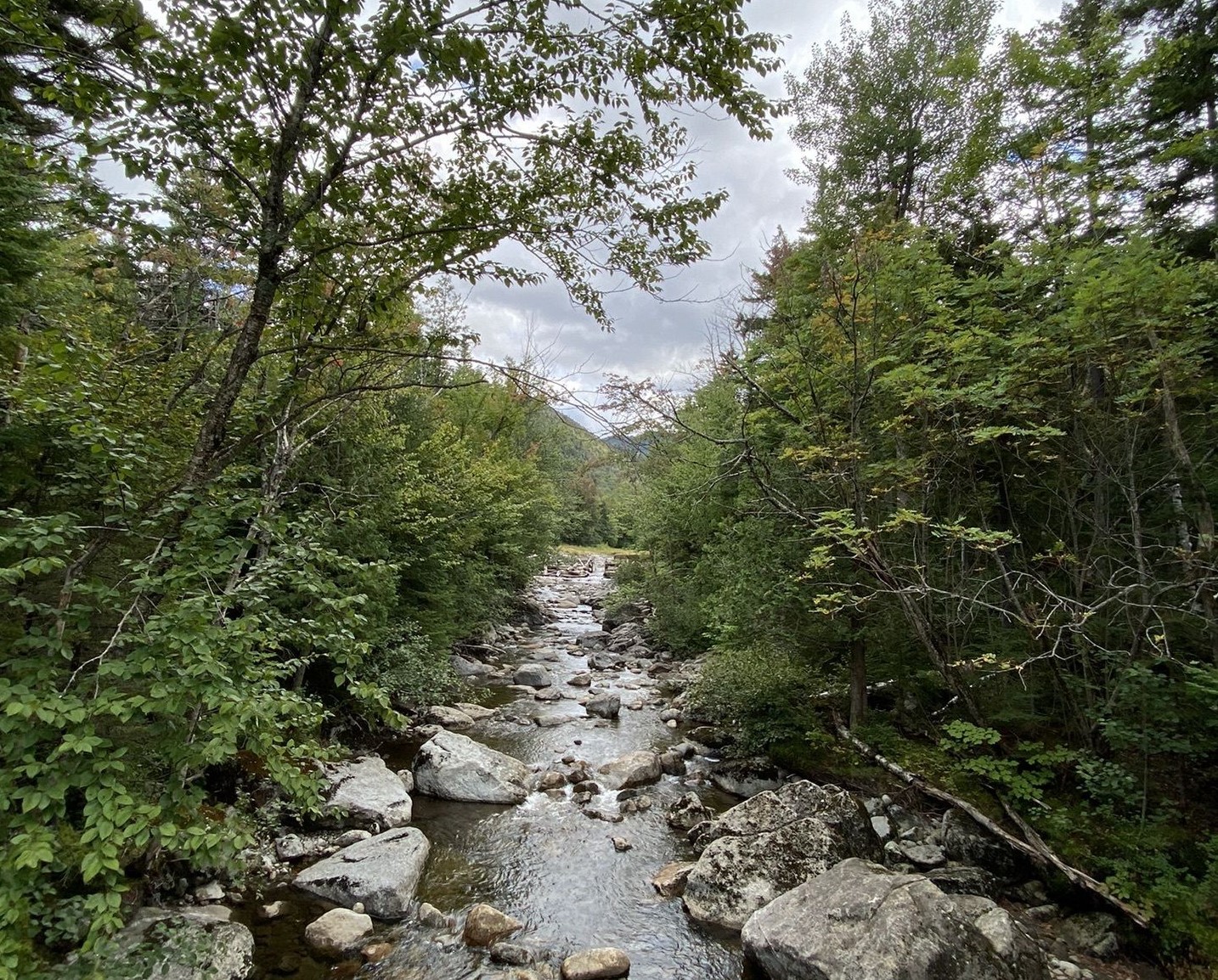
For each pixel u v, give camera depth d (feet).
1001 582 27.22
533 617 87.97
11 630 14.97
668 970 18.67
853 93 49.75
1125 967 18.17
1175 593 23.06
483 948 19.26
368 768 29.86
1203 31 33.42
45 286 23.91
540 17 12.73
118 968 12.85
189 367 21.44
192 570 11.92
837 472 26.73
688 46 12.57
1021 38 32.58
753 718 35.14
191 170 13.87
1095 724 23.27
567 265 15.51
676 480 51.55
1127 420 22.80
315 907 20.43
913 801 27.71
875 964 15.84
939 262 29.48
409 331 17.52
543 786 31.60
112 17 11.38
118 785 10.30
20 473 15.60
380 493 35.83
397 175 15.11
